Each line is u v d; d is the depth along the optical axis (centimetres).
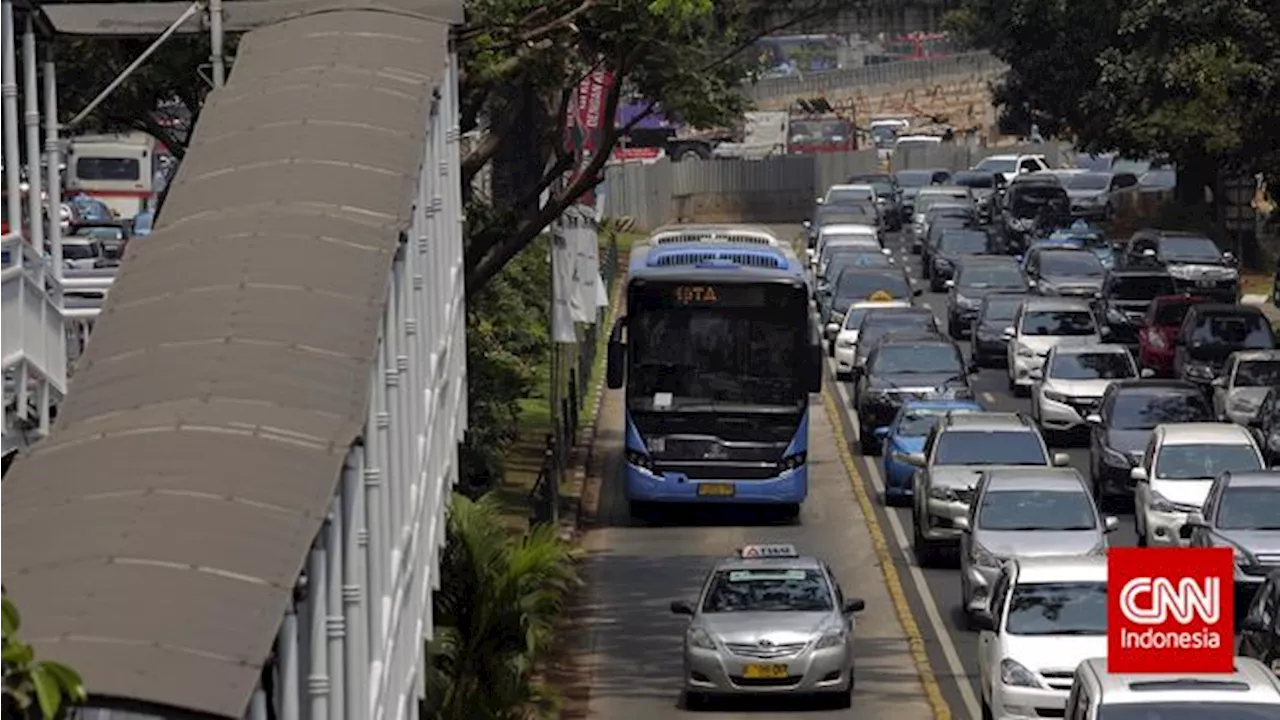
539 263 8588
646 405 6425
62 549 1499
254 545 1530
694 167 16850
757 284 6394
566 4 5572
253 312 2000
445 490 3312
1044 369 7981
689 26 5812
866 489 7188
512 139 6994
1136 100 10725
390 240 2255
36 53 3756
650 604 5625
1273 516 5162
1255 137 10262
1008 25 12769
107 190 12688
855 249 11331
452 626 3934
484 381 6619
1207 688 3172
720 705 4612
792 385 6425
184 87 5512
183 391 1819
